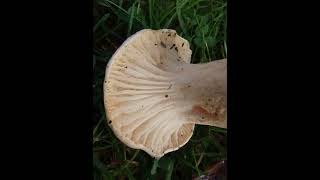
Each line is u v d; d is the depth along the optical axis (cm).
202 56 14
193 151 14
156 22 14
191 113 12
